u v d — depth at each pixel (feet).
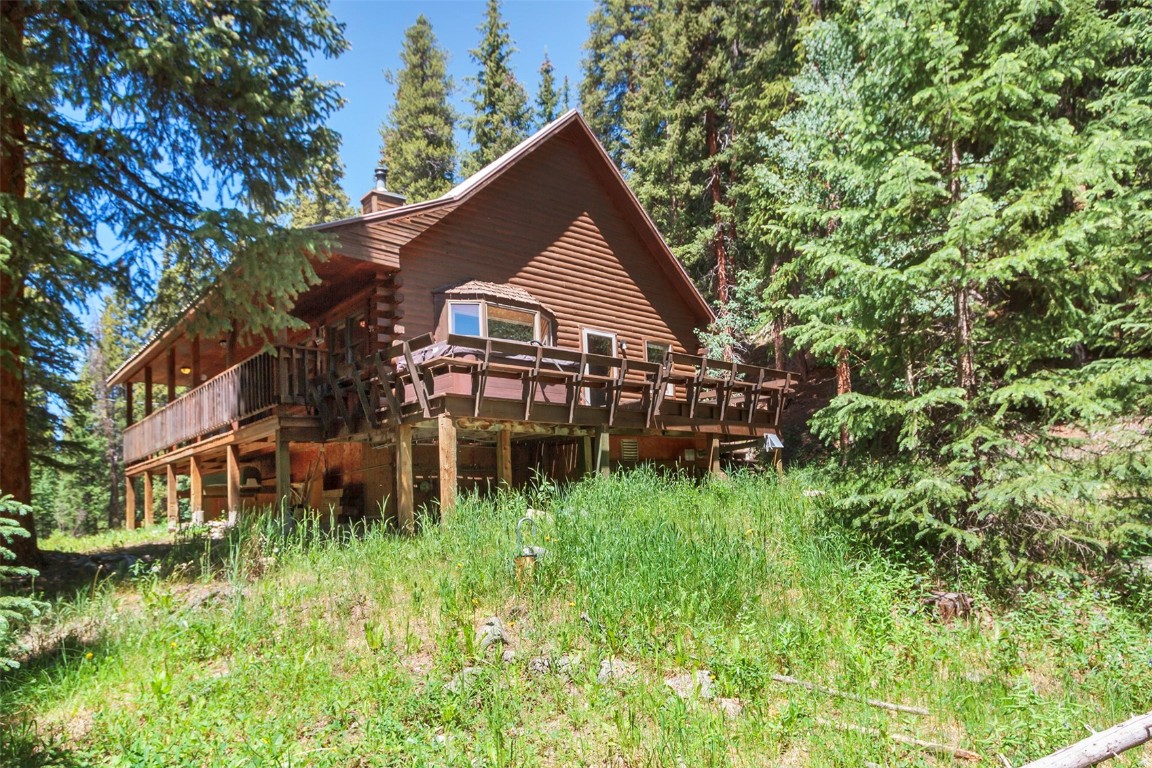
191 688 16.43
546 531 24.11
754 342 75.10
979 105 21.54
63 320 30.27
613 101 111.96
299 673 16.74
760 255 63.05
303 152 33.88
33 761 13.52
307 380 39.09
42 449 44.21
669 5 93.20
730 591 19.58
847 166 23.61
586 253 52.90
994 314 22.97
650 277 57.36
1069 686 15.89
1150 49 33.55
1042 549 20.51
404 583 22.41
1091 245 19.49
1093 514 20.30
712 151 75.97
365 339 44.27
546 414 35.12
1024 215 20.66
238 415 41.63
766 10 66.03
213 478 66.85
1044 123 21.25
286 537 28.60
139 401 120.06
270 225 30.22
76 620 21.70
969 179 21.35
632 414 39.42
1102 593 19.16
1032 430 20.97
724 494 31.71
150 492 64.64
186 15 29.17
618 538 22.13
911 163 20.36
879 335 23.40
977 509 20.25
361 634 19.31
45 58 27.02
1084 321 21.08
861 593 19.45
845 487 23.34
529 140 48.65
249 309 30.86
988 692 15.51
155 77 29.32
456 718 14.79
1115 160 18.85
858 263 21.36
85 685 17.25
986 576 20.34
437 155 125.08
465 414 31.58
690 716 14.33
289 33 33.78
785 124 50.34
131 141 29.01
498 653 16.70
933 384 23.22
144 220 30.40
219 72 29.43
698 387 42.86
